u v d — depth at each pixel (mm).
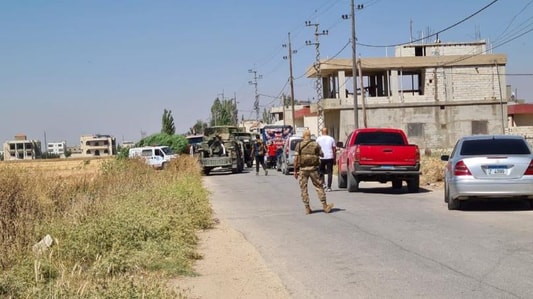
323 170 21156
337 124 60875
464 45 67062
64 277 7398
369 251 9953
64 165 31656
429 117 61156
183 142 66375
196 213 13625
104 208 11750
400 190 21422
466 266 8547
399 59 60594
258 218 14922
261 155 35094
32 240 9492
